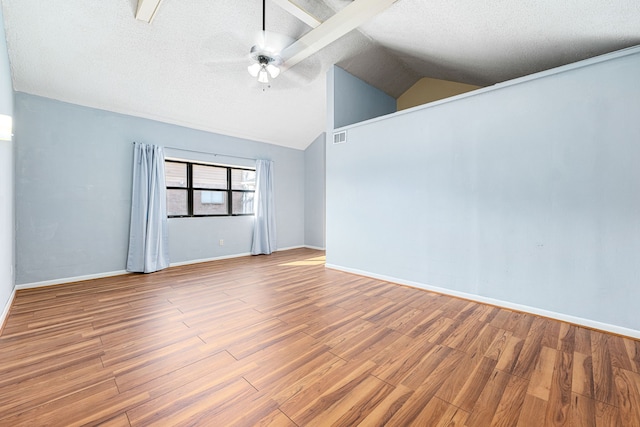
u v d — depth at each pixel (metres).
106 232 4.02
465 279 3.07
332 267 4.53
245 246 5.78
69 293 3.25
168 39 3.19
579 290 2.40
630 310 2.19
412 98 5.43
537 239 2.60
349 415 1.37
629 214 2.18
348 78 4.54
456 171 3.11
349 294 3.24
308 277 4.00
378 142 3.82
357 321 2.49
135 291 3.34
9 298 2.81
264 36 2.96
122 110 4.08
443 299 3.07
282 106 4.98
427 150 3.34
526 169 2.65
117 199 4.10
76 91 3.58
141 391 1.54
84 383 1.61
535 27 2.47
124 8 2.76
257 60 3.07
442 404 1.45
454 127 3.11
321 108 5.34
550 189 2.52
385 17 3.11
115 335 2.21
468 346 2.04
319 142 6.54
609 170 2.25
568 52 2.85
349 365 1.80
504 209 2.79
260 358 1.88
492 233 2.87
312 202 6.79
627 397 1.49
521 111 2.66
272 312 2.69
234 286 3.55
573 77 2.39
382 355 1.92
